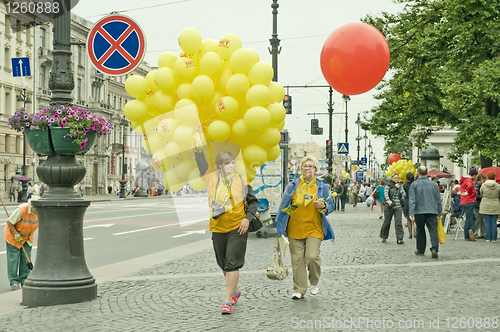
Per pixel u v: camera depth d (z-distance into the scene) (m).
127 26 8.39
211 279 8.88
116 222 23.48
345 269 9.75
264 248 13.78
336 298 7.11
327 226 7.30
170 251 13.27
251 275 9.20
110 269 10.18
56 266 7.00
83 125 7.06
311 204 7.18
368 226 21.42
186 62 6.42
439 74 25.02
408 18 21.91
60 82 7.27
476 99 23.55
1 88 54.03
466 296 7.16
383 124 32.31
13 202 46.59
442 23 21.16
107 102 78.75
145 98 6.66
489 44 20.12
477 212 17.02
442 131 67.06
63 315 6.25
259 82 6.45
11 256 8.48
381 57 7.40
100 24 8.45
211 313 6.31
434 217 11.71
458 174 66.88
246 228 6.48
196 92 6.35
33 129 7.04
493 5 19.12
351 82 7.52
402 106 28.83
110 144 78.88
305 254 7.24
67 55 7.38
